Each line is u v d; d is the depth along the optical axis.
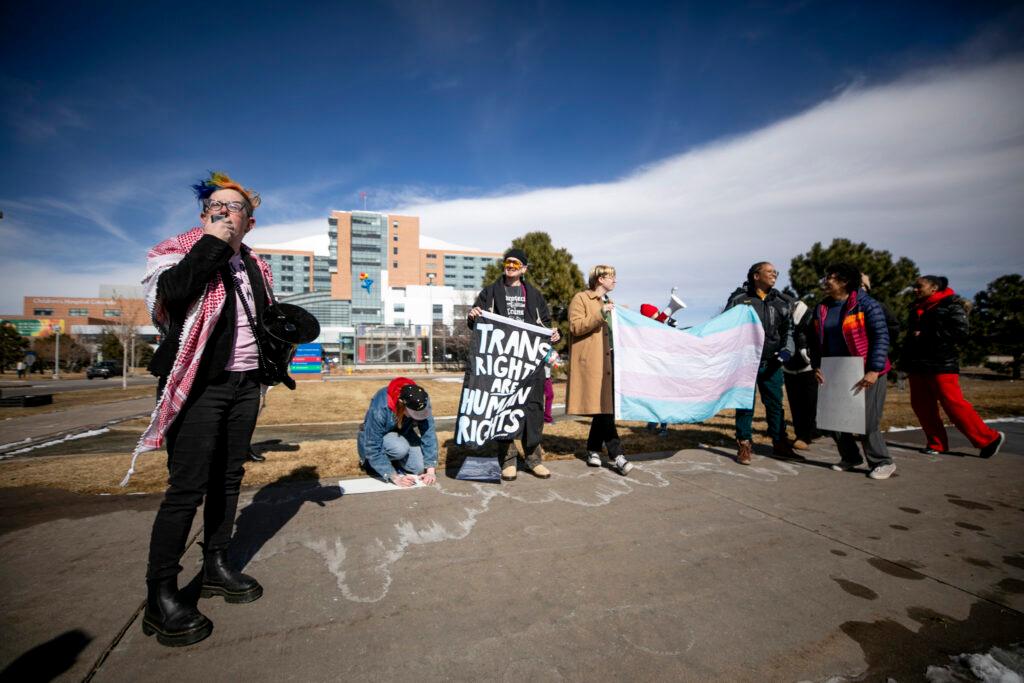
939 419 4.77
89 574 2.08
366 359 45.84
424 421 3.57
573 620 1.77
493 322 3.66
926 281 4.81
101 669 1.46
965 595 2.02
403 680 1.43
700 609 1.87
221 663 1.51
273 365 1.99
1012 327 25.08
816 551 2.43
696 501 3.18
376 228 83.50
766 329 4.58
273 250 92.88
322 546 2.40
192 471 1.71
